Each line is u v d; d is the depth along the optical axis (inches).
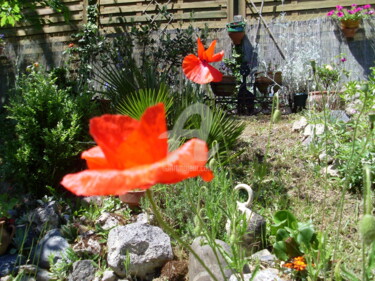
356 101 190.1
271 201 132.3
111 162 29.8
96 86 301.6
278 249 95.1
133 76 189.2
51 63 343.0
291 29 283.7
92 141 171.3
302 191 136.1
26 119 158.1
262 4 295.7
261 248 107.5
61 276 111.9
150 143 29.6
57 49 341.4
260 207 127.9
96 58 313.1
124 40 288.2
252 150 172.1
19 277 104.8
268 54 288.5
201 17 308.0
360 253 89.7
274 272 96.0
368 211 36.0
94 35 316.5
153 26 303.4
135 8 323.0
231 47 296.4
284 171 149.9
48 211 138.9
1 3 261.6
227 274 93.5
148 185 28.5
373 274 65.4
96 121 29.3
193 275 98.3
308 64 264.4
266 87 260.2
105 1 327.6
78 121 169.9
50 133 157.1
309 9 291.1
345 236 104.7
